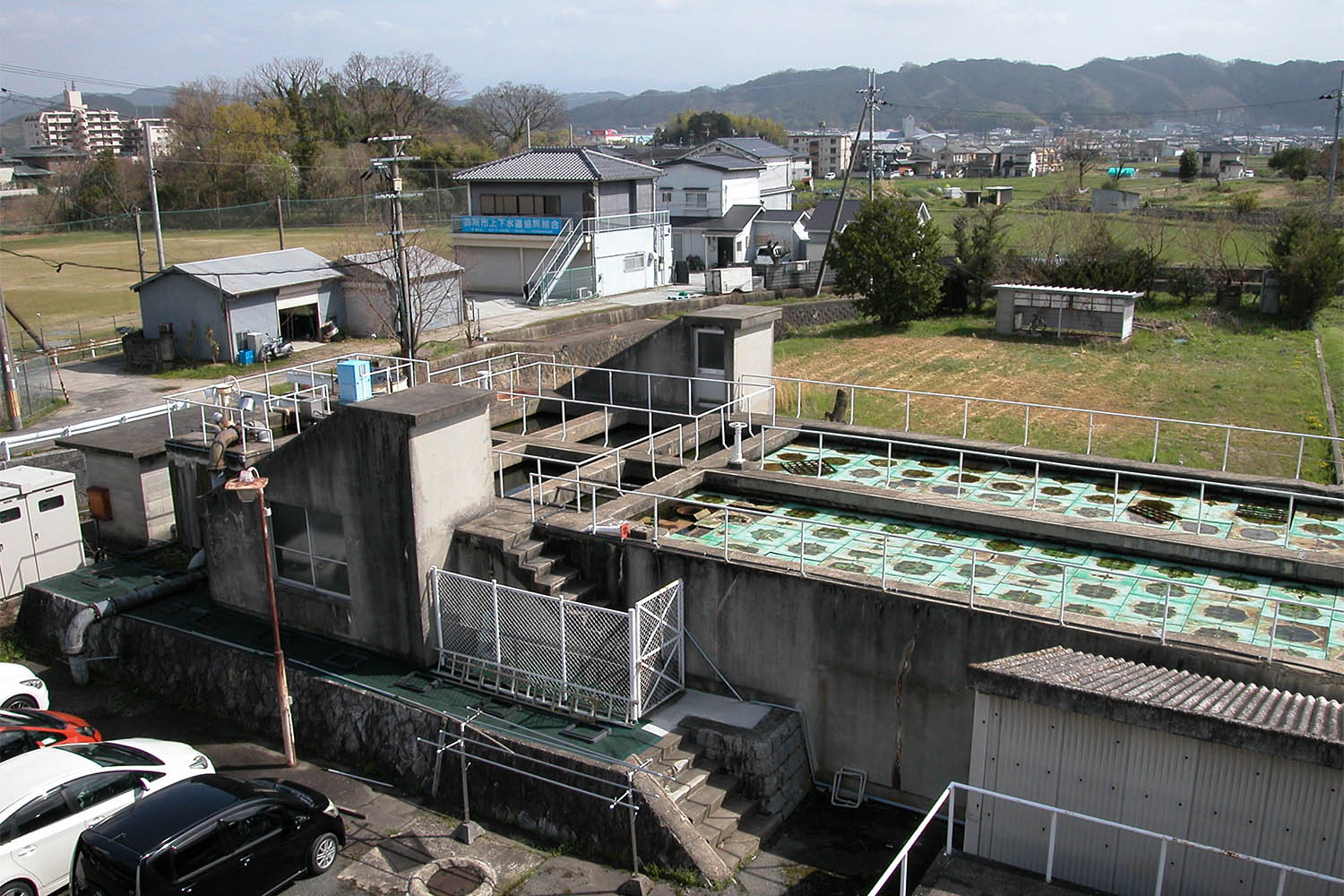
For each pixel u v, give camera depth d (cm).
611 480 1806
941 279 4703
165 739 1559
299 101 10088
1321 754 852
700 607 1448
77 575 1927
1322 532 1525
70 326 4869
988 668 1020
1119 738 955
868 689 1334
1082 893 928
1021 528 1544
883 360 3966
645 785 1230
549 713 1406
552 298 5050
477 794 1352
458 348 3938
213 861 1131
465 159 9512
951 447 1878
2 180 10350
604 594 1539
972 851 1053
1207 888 939
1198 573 1416
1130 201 7856
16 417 3116
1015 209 8125
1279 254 4381
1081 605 1315
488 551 1543
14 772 1260
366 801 1386
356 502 1553
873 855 1237
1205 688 1034
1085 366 3756
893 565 1452
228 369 3900
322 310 4319
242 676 1603
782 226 6638
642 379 2258
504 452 1902
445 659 1544
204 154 9056
